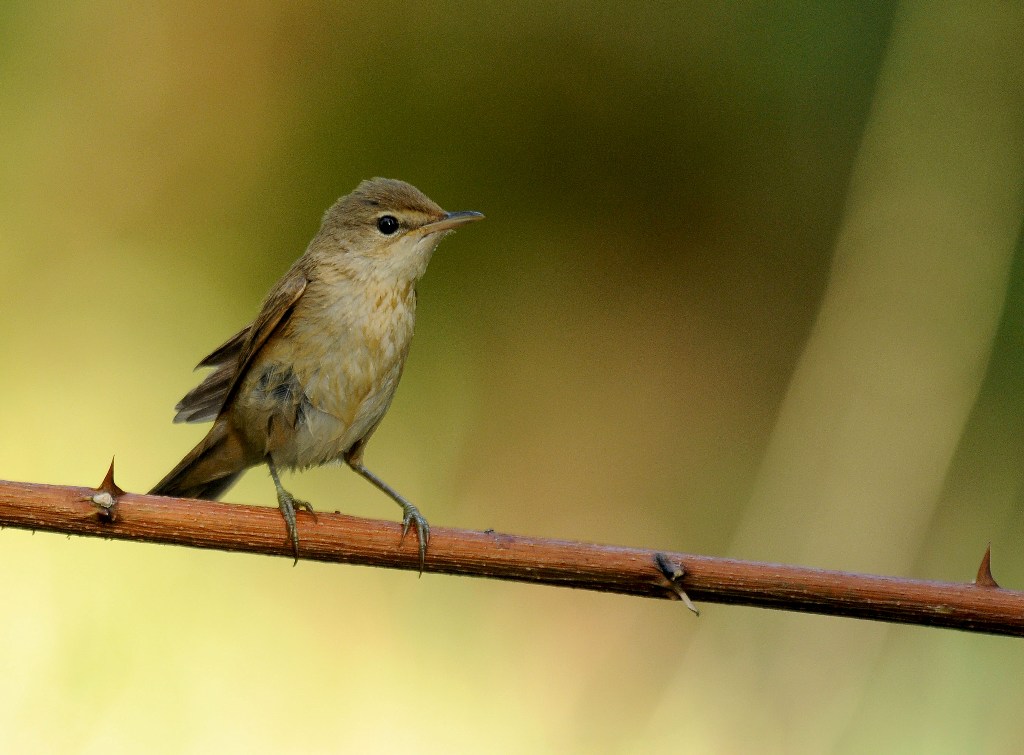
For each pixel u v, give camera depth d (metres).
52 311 12.70
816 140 13.32
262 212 13.57
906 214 12.03
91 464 11.85
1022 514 11.10
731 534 12.84
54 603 10.03
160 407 12.41
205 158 13.60
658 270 13.93
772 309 13.61
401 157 13.75
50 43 13.12
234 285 13.27
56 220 12.98
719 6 13.45
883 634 10.09
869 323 11.91
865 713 9.92
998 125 11.88
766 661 10.30
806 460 11.75
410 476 12.80
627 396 13.55
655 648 11.05
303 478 12.34
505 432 13.32
